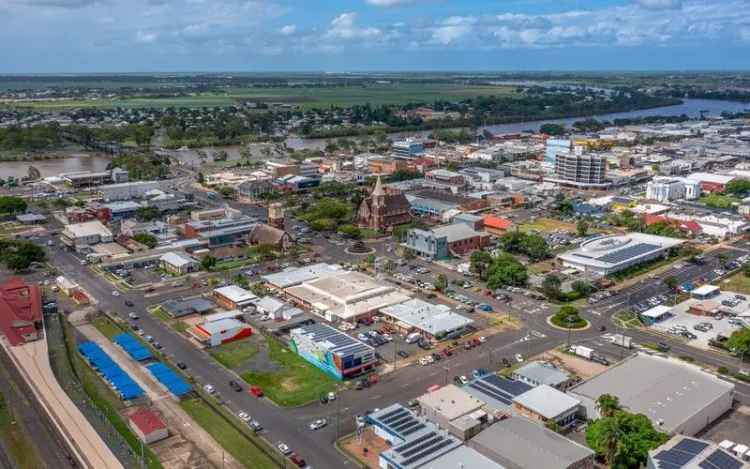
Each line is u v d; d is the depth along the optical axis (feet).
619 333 646.74
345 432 465.47
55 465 419.33
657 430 435.94
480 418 463.83
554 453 403.13
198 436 456.45
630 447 402.52
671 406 467.11
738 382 542.57
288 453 435.12
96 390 519.19
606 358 584.81
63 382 528.22
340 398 516.32
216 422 475.72
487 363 579.89
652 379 506.89
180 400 507.30
